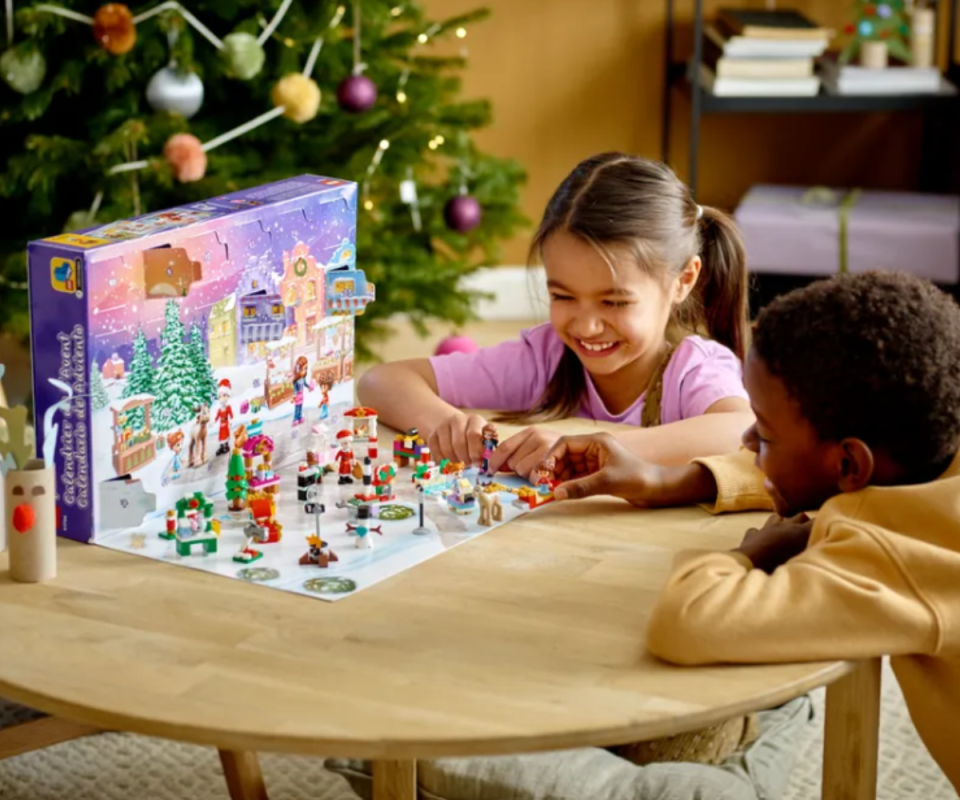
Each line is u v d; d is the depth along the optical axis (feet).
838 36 12.71
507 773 4.50
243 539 3.97
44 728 4.99
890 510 3.48
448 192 10.58
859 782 3.95
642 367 5.45
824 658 3.21
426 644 3.29
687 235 5.26
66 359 3.84
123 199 9.04
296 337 4.56
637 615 3.48
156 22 9.05
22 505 3.60
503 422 5.46
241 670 3.14
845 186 13.12
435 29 10.58
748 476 4.33
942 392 3.51
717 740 4.98
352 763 4.75
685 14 12.68
